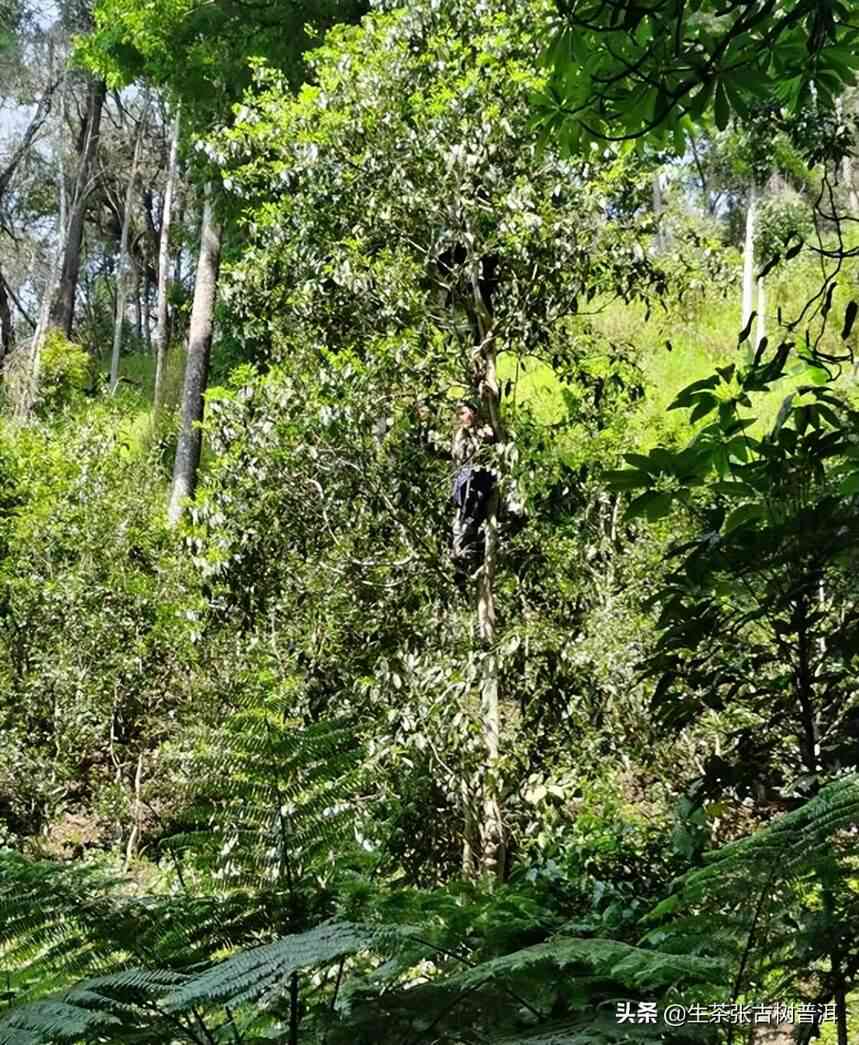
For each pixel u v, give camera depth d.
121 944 2.24
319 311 5.39
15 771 8.38
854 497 2.14
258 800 2.57
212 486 5.48
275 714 2.67
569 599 5.29
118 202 28.16
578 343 5.55
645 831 4.90
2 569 9.22
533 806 4.97
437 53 5.20
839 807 2.03
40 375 18.92
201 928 2.32
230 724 2.66
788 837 2.04
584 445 5.39
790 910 2.12
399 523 5.26
